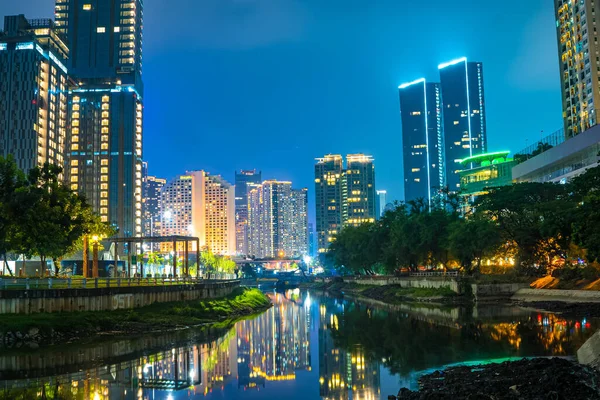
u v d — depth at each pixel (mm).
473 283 113125
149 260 195125
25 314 61562
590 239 56531
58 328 60781
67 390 37906
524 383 32344
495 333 60469
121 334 66188
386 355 52094
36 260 120688
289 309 124688
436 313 92812
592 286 92812
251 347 63312
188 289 93125
